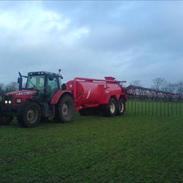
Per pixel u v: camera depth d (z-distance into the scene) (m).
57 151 8.84
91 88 17.80
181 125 14.74
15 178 6.39
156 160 7.90
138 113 21.53
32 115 13.88
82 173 6.77
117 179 6.40
